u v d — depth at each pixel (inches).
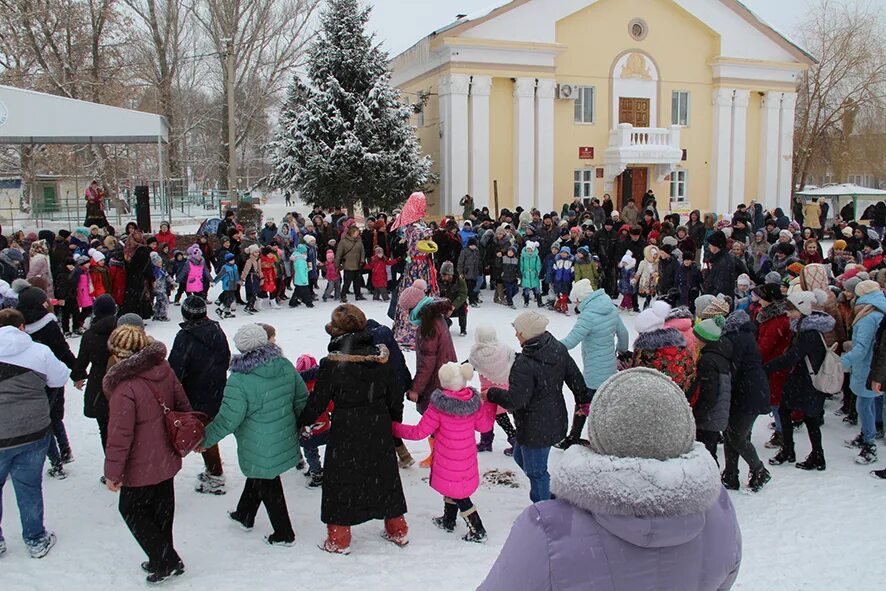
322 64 954.1
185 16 1473.9
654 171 1178.0
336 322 209.9
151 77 1421.0
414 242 476.1
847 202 1386.6
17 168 1379.2
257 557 207.8
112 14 1305.4
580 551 79.0
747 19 1204.5
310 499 251.6
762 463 271.6
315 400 205.0
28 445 204.5
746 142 1243.2
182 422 191.8
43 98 810.2
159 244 625.0
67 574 198.8
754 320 344.2
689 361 243.8
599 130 1151.6
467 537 218.4
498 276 643.5
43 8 1243.8
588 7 1120.8
